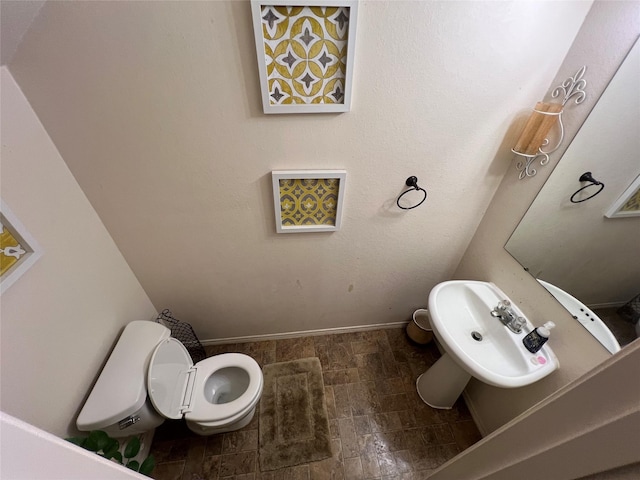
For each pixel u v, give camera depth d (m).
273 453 1.39
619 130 0.81
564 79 0.95
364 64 0.89
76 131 0.93
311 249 1.43
